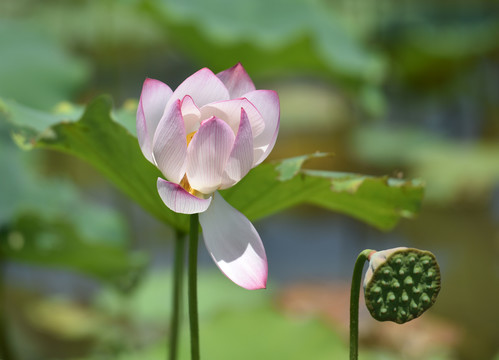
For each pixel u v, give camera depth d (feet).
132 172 8.57
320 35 18.57
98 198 25.40
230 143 7.73
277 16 18.66
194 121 7.86
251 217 8.85
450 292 20.94
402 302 7.55
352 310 7.73
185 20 17.22
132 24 26.43
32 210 12.11
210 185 7.80
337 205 9.15
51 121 9.12
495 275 21.30
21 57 17.25
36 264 13.32
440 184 23.09
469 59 26.63
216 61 18.24
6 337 12.59
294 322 12.41
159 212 8.63
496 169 23.11
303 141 30.14
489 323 19.43
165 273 20.77
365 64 18.70
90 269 13.50
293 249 26.45
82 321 18.47
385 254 7.55
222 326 12.51
